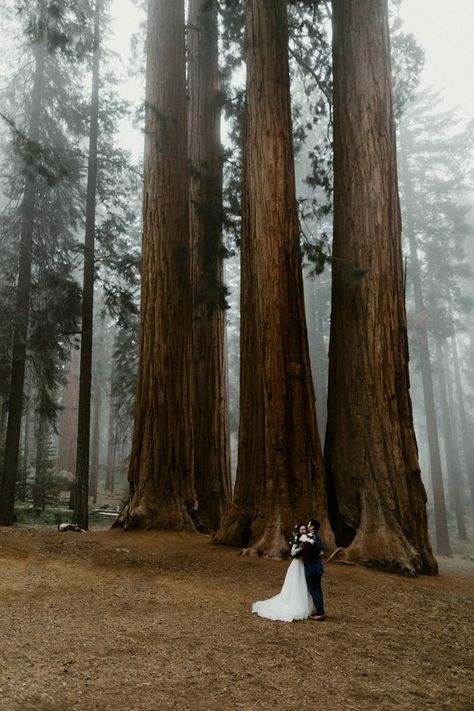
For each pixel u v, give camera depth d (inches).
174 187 613.0
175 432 566.3
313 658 219.1
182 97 639.8
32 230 820.0
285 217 507.8
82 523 677.9
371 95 545.0
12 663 185.0
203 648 221.6
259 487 470.0
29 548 420.2
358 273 497.7
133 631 237.9
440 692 195.0
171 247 599.5
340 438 504.7
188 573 376.5
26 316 791.1
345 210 544.7
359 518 465.4
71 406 1357.0
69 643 213.9
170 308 586.2
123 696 167.0
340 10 579.8
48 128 848.3
